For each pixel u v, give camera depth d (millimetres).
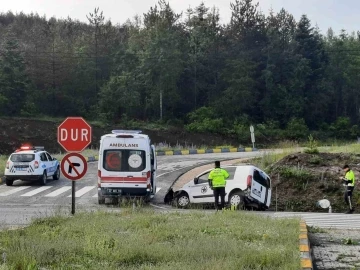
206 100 111125
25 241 14383
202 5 122250
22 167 39219
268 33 117562
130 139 30609
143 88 105062
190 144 92750
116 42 114438
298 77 111375
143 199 30766
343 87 122438
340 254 14945
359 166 37625
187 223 18844
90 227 17500
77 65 106812
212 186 26484
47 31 129875
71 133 22922
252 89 109125
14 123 87000
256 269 11680
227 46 116375
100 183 30219
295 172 36031
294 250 13656
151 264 12211
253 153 66438
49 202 31422
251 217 21188
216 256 12828
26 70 102125
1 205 29375
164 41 103938
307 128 108375
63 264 12117
